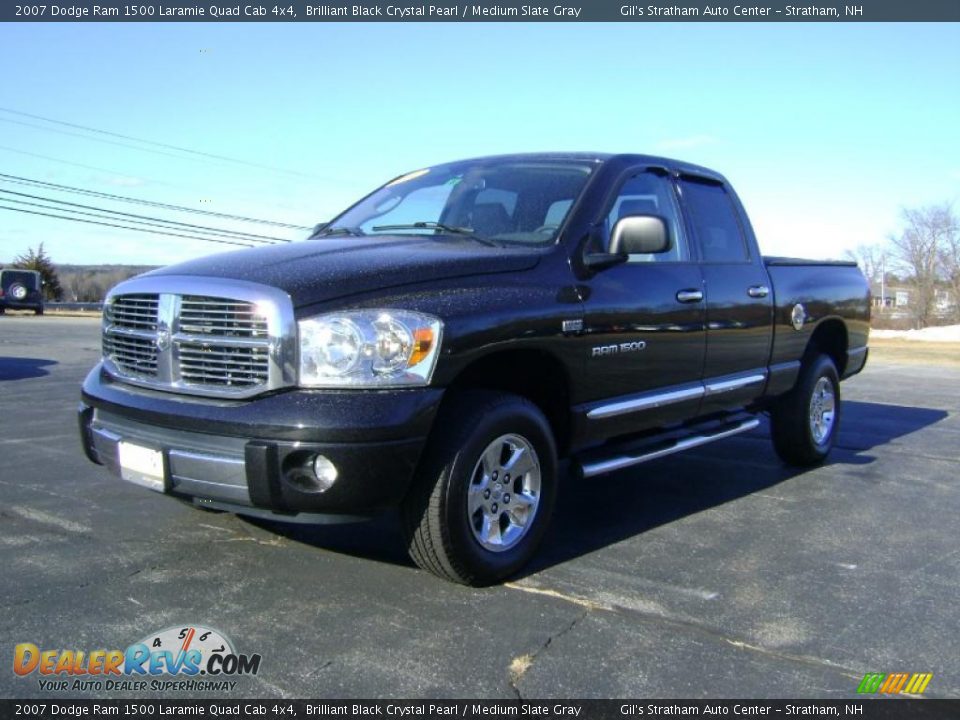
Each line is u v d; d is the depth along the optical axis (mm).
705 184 5438
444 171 5117
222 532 4320
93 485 5227
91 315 36500
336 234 4758
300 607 3391
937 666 3010
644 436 4793
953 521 4867
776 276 5715
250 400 3291
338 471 3152
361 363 3225
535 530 3844
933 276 44625
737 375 5289
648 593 3633
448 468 3408
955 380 13164
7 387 10203
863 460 6613
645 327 4395
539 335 3734
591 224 4246
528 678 2848
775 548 4309
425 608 3406
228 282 3434
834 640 3203
